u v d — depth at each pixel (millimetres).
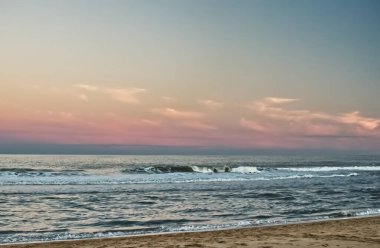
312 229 12664
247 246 9773
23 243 10719
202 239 10898
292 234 11648
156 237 11406
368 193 26531
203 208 18672
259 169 51812
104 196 22688
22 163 76250
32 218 15492
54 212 16969
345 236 11219
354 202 21766
